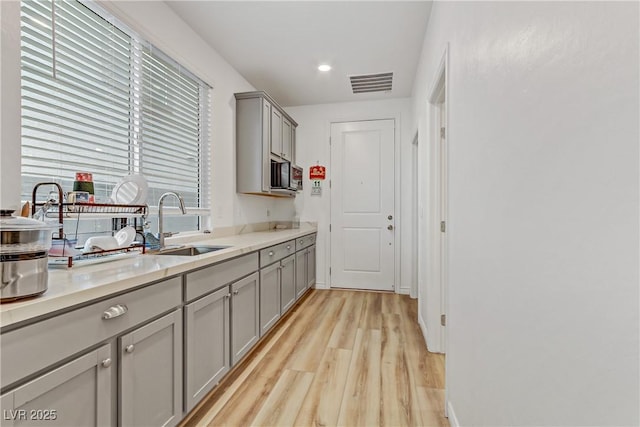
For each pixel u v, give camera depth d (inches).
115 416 46.5
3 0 49.4
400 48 113.5
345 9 91.8
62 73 63.8
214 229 114.7
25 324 34.7
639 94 17.6
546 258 27.9
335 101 168.7
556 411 26.4
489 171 42.1
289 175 137.6
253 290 93.1
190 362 62.9
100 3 69.3
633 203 18.2
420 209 117.5
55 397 38.2
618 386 19.6
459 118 58.3
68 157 66.6
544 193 28.2
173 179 96.8
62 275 48.7
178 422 59.7
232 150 128.6
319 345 100.1
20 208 51.3
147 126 87.5
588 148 22.2
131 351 48.4
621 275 19.2
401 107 163.8
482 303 44.9
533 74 30.0
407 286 163.2
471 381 50.1
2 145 49.2
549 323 27.5
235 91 131.1
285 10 92.4
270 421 64.4
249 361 89.5
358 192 169.5
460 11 57.4
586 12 22.2
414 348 98.1
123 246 66.1
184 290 61.7
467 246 52.9
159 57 89.7
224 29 102.4
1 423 32.5
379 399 71.9
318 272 174.2
